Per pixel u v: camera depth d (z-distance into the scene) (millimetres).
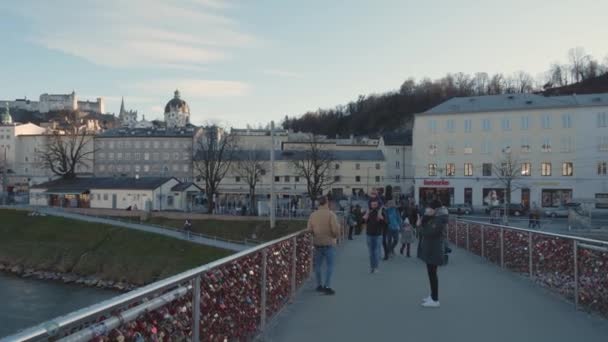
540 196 64938
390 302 9562
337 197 83000
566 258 9492
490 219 44719
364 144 102688
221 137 93000
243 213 65688
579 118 63906
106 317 3281
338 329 7484
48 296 35594
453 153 69188
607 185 62719
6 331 25797
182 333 4414
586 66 126062
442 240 9258
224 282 5609
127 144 108188
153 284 3900
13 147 121500
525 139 65938
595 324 7746
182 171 106938
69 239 52875
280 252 8758
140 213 63969
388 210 17438
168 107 162250
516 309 8914
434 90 145500
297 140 108312
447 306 9180
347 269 14539
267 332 7273
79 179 85688
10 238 54125
